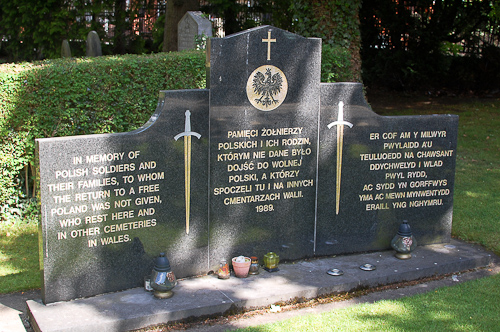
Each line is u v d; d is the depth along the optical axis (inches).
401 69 751.7
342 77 402.6
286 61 235.8
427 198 274.2
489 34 764.6
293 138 242.8
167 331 193.8
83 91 298.5
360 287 228.7
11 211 302.7
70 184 200.7
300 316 203.8
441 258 256.2
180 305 202.4
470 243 282.4
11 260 254.1
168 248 225.3
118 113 312.7
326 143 250.1
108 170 207.6
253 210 240.7
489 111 634.8
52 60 335.9
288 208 247.8
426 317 201.9
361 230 264.1
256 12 777.6
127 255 216.4
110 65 305.3
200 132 224.5
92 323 186.7
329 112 247.9
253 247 243.4
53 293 202.7
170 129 218.1
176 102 217.9
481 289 228.2
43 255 199.2
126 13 804.0
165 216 222.2
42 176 195.0
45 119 296.2
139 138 212.2
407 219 272.4
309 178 249.4
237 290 217.3
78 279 207.0
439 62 755.4
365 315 203.8
